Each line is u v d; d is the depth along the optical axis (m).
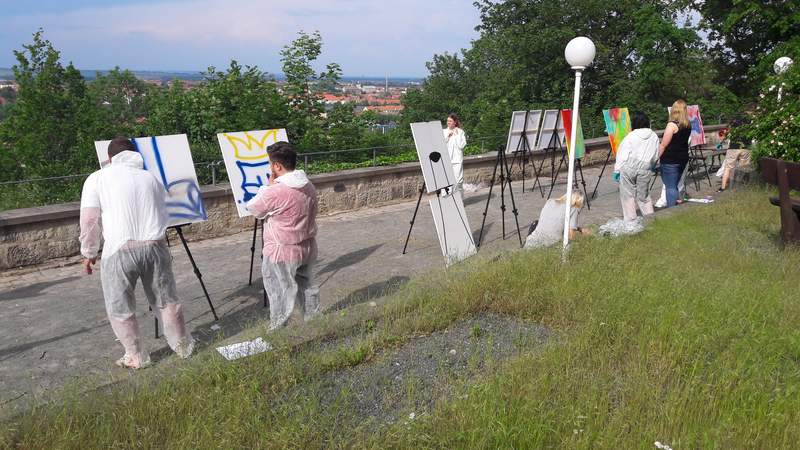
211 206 8.95
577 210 7.18
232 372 3.83
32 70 15.86
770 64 19.50
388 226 9.58
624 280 5.43
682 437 3.24
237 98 13.95
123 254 4.39
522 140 11.77
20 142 14.53
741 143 11.41
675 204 9.23
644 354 4.12
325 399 3.78
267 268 5.07
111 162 4.59
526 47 24.89
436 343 4.62
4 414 3.32
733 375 3.78
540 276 5.61
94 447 3.11
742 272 5.91
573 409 3.44
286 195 4.92
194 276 7.10
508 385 3.72
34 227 7.28
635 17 24.17
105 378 3.95
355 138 14.97
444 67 33.38
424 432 3.29
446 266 6.40
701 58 25.00
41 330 5.48
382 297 5.63
